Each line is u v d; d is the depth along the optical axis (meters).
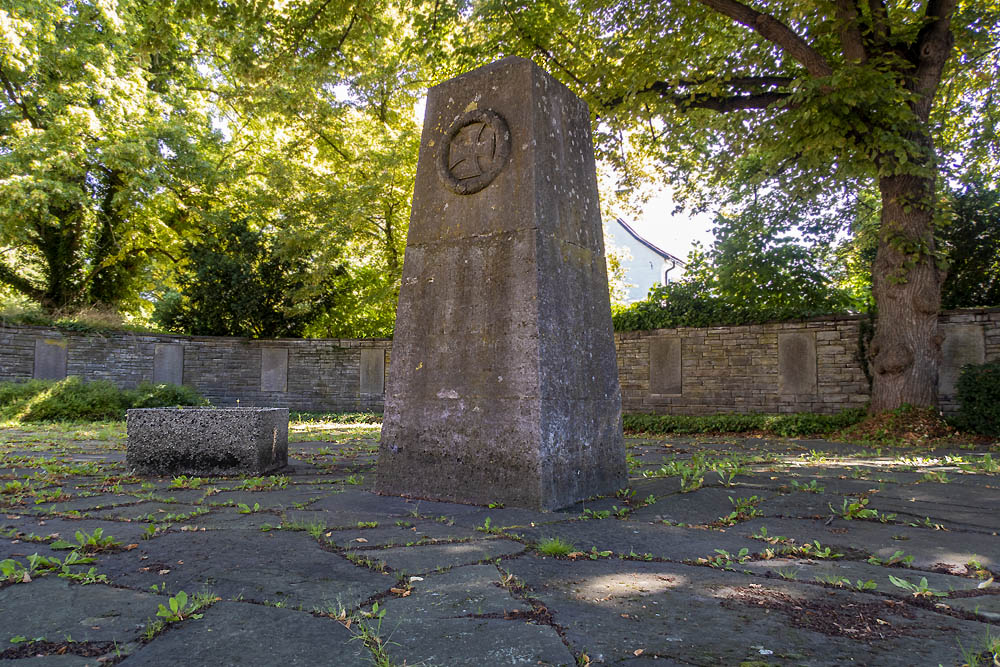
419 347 5.11
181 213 19.77
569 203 5.12
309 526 3.70
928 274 10.29
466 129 5.14
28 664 1.79
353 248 18.81
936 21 10.09
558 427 4.60
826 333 13.41
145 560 2.95
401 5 12.23
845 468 6.62
